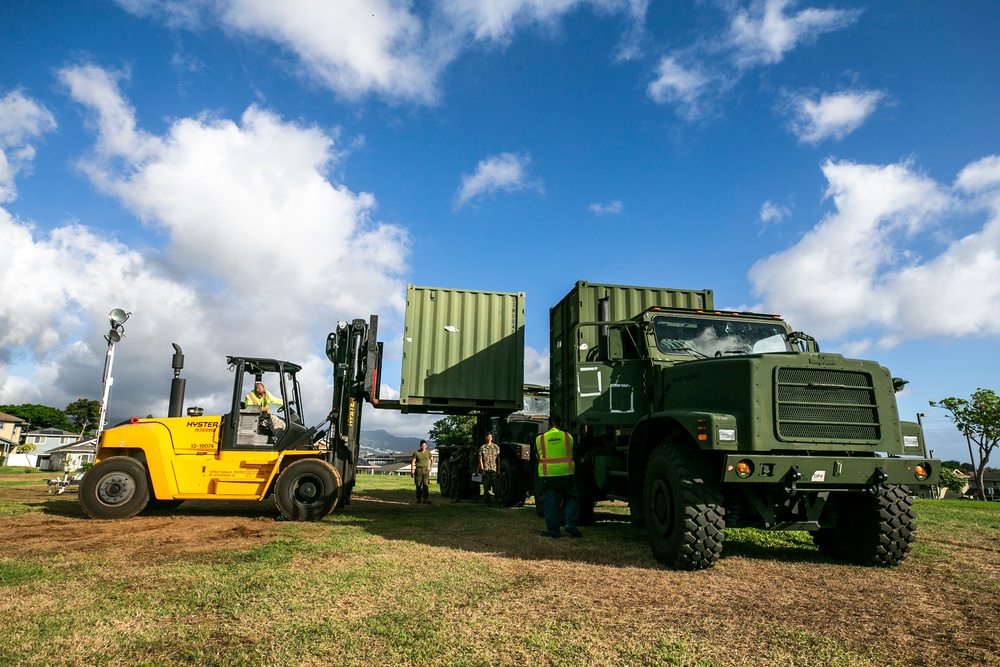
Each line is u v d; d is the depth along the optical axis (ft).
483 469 38.52
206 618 11.57
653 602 13.29
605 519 29.73
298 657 9.62
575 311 30.07
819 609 12.97
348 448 32.48
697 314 23.97
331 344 32.40
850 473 16.69
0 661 9.30
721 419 16.60
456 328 40.55
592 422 23.54
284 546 19.44
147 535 22.09
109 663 9.31
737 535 23.54
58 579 14.61
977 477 120.47
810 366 17.84
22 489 43.34
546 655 9.89
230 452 28.55
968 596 14.24
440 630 11.00
